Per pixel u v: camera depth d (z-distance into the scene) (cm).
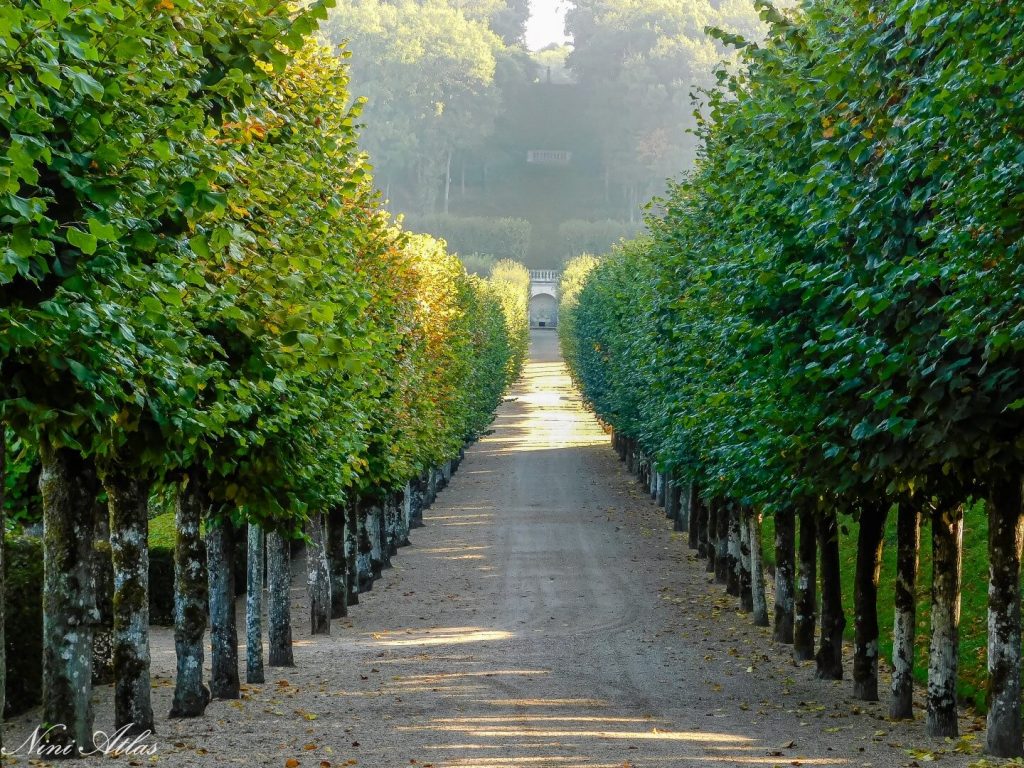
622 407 8838
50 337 1592
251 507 2803
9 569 3344
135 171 1680
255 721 2911
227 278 2192
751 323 2953
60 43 1424
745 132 3109
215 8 2089
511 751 2544
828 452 2589
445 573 6744
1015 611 2525
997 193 1897
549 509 9656
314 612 4912
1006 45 1928
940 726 2775
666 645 4462
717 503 6309
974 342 2077
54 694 2417
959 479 2475
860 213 2386
